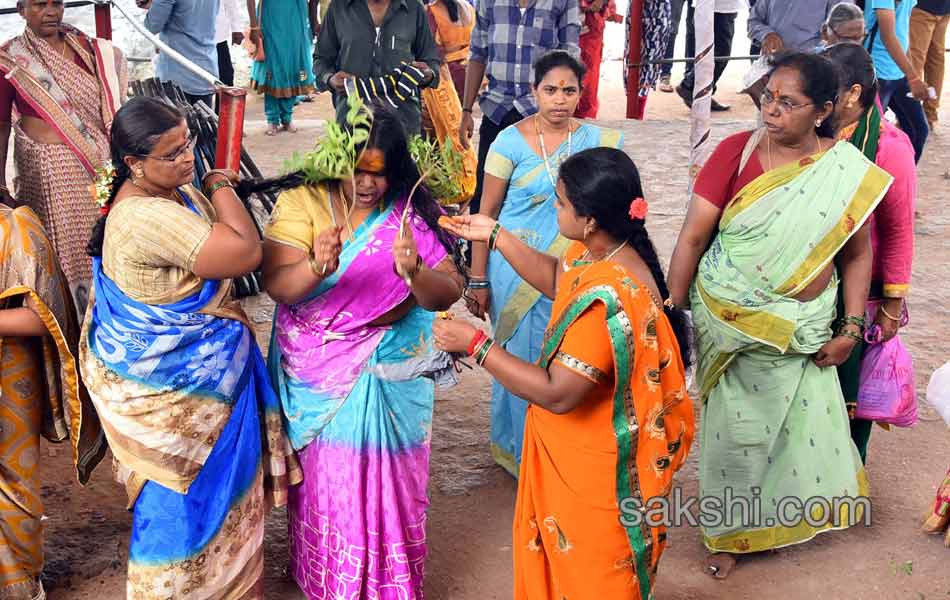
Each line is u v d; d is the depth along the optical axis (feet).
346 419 10.23
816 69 10.19
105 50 14.90
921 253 21.15
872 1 23.21
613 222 8.70
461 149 22.57
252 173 20.77
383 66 20.83
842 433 11.90
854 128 11.62
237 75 40.96
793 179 10.55
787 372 11.34
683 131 30.12
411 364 10.36
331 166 9.34
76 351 11.26
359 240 9.95
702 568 12.00
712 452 11.86
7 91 14.25
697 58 14.38
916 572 11.78
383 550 10.59
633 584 9.26
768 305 10.88
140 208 9.22
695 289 11.55
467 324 8.87
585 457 8.91
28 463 10.89
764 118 10.55
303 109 36.22
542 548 9.60
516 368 8.68
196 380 9.77
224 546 10.33
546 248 12.80
